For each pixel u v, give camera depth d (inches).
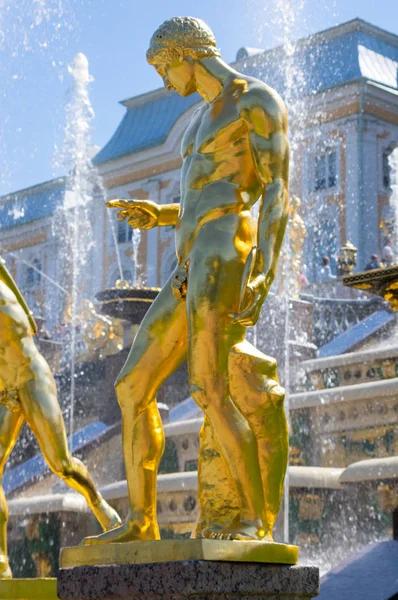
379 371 722.8
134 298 924.0
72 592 205.2
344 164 1903.3
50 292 2372.0
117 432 845.8
